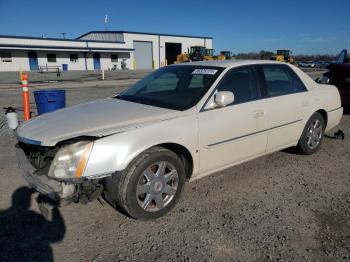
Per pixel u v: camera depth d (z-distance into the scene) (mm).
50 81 22859
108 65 53094
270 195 3814
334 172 4520
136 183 3074
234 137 3863
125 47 54844
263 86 4289
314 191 3922
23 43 44594
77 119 3426
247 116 3949
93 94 13891
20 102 11531
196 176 3682
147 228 3146
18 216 3346
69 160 2855
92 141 2914
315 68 46969
